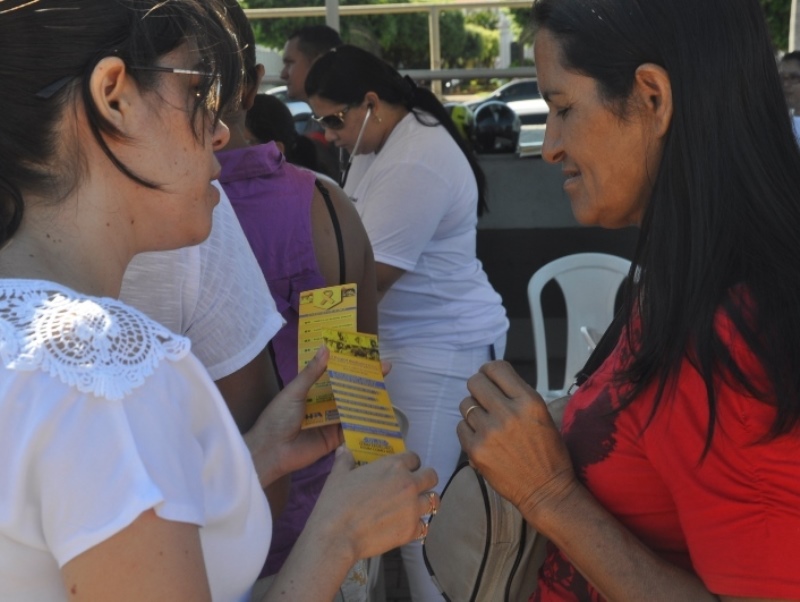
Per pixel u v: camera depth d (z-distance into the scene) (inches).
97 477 34.2
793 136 52.2
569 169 57.0
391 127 130.4
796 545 46.1
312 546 45.6
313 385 62.0
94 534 33.6
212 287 59.6
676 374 48.5
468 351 125.3
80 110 39.9
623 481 53.6
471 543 61.1
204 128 43.8
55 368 35.0
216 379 61.4
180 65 42.3
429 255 123.3
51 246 40.6
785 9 273.9
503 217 213.5
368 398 56.7
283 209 79.5
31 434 34.2
